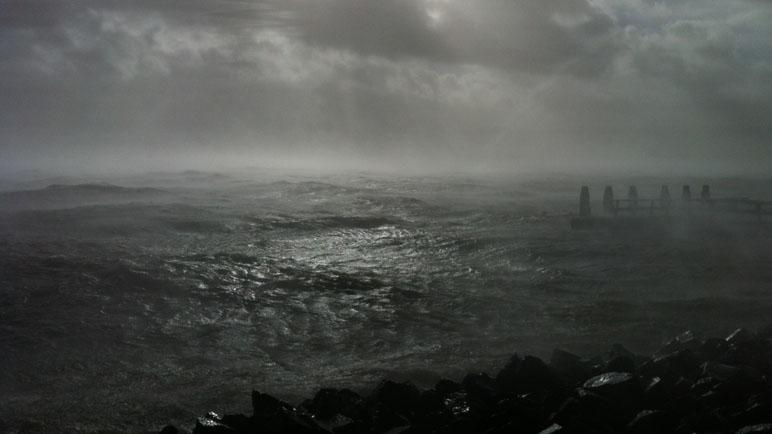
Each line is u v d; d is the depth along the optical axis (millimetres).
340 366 10047
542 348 10844
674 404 6934
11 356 10438
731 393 7168
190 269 17062
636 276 16891
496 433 6453
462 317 13047
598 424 6500
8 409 8234
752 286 15641
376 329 12227
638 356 8883
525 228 26453
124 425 7719
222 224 26141
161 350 10945
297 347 11156
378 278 16656
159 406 8305
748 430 5953
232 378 9461
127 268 16500
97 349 10914
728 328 11938
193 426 7691
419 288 15539
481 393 7605
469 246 21859
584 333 11789
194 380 9383
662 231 23844
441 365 9961
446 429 6645
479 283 16125
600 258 19516
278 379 9391
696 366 8047
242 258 19031
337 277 16688
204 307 13797
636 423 6465
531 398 7289
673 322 12383
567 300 14273
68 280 15414
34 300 13789
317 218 28266
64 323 12312
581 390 7051
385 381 7695
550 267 18219
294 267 18016
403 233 25109
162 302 14078
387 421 6898
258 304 14078
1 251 19219
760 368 8156
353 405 7320
